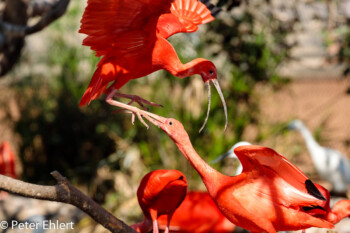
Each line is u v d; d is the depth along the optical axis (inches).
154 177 178.2
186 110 434.9
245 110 465.7
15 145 534.0
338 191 436.1
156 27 187.0
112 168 472.4
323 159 434.3
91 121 501.7
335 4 437.7
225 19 438.3
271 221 179.5
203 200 309.3
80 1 516.1
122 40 185.5
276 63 464.4
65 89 515.5
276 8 460.8
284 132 458.9
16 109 562.9
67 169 492.4
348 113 635.5
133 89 462.6
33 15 369.7
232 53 447.5
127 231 163.0
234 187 180.5
